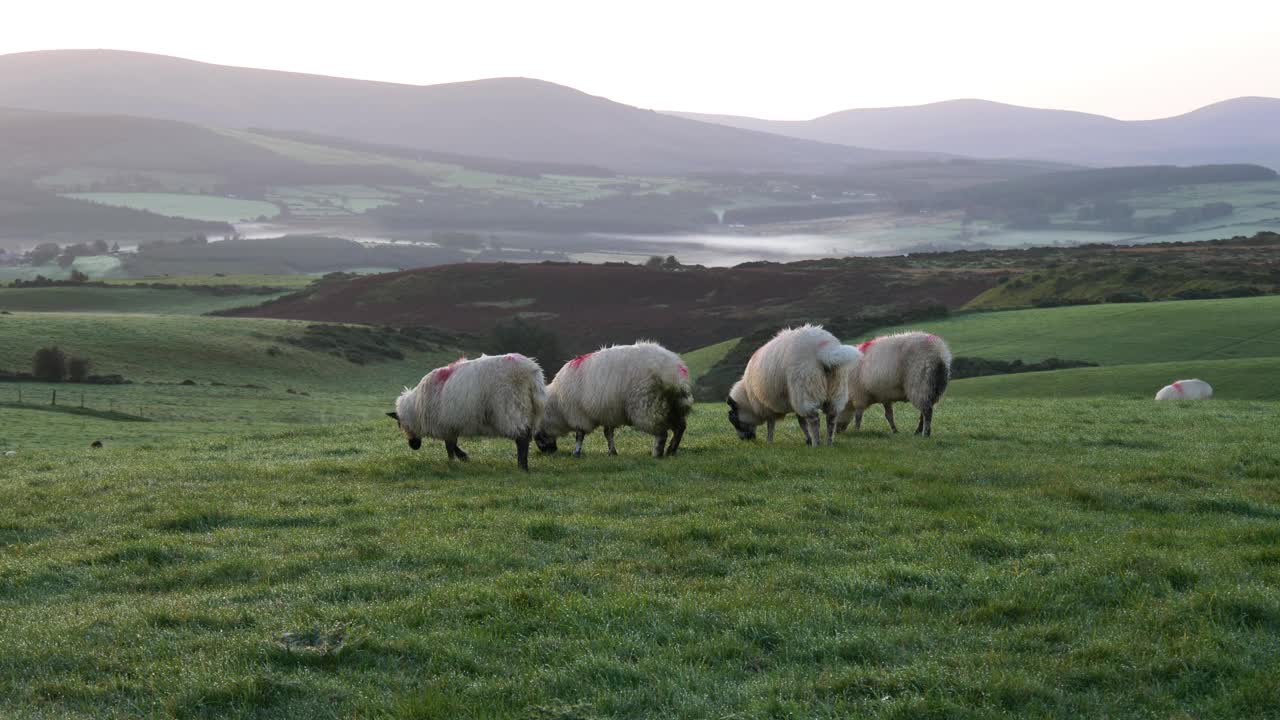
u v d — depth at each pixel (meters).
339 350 118.19
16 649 8.45
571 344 143.00
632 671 7.69
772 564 10.65
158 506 14.50
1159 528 11.91
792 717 6.79
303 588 10.09
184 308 172.88
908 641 8.29
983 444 19.86
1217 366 48.97
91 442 39.06
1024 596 9.19
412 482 16.17
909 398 21.48
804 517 12.74
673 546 11.38
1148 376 48.06
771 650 8.33
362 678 7.74
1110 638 8.09
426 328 139.12
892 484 14.79
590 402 18.44
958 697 7.03
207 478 17.17
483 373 17.03
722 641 8.29
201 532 13.10
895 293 156.12
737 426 21.36
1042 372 53.34
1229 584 9.19
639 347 18.50
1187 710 6.91
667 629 8.62
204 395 87.12
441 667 7.96
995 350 76.19
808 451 18.41
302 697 7.46
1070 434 21.44
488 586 9.80
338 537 12.30
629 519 12.91
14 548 12.31
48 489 16.20
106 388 87.38
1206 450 18.62
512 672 7.85
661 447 18.53
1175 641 7.91
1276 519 12.81
